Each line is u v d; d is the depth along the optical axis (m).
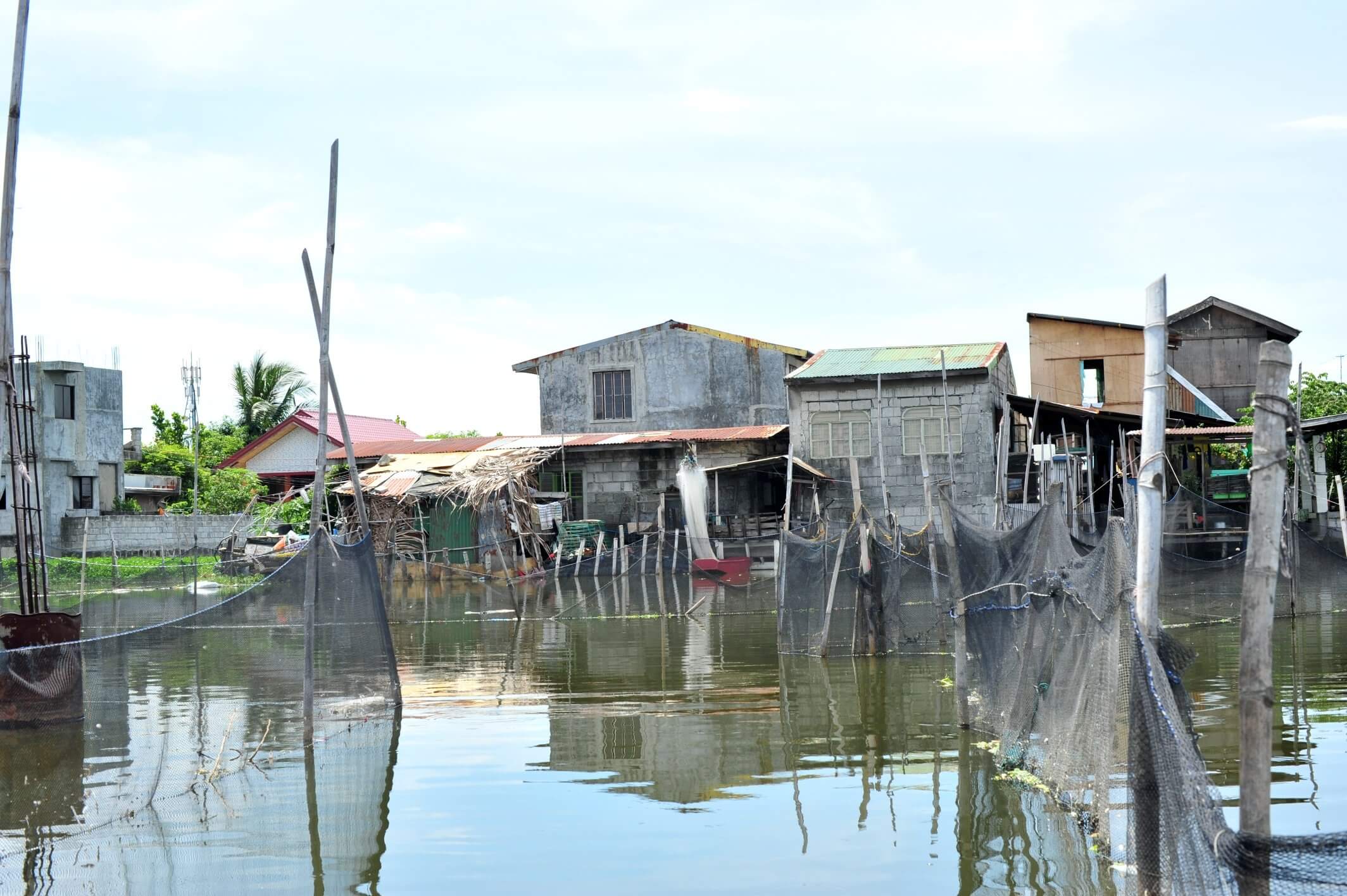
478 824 8.88
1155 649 6.33
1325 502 26.02
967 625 12.12
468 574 29.59
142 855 8.28
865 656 16.77
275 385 59.94
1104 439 32.66
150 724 11.94
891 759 10.63
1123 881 7.22
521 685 15.25
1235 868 4.70
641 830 8.66
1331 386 33.06
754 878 7.57
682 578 30.20
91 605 25.61
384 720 12.93
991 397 32.78
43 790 10.01
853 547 17.45
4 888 7.68
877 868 7.69
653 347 39.50
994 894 7.13
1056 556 9.48
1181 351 41.59
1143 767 6.26
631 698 14.09
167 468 52.75
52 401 43.34
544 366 40.31
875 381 33.12
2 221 12.23
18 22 12.05
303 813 9.25
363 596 13.08
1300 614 20.59
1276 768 9.86
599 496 37.47
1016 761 10.05
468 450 38.22
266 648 12.02
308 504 41.22
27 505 12.80
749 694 14.12
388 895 7.40
